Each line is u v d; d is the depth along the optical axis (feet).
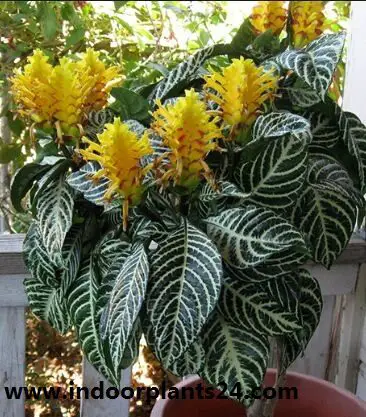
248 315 2.81
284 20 3.60
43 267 3.13
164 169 2.64
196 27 5.35
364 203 3.28
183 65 3.26
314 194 3.16
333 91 4.93
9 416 4.11
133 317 2.51
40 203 3.04
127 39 5.43
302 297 3.18
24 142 5.20
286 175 2.84
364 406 3.66
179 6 5.62
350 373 4.61
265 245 2.63
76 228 3.24
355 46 4.23
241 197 2.79
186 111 2.47
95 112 3.19
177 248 2.66
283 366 3.24
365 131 3.18
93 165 2.94
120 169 2.52
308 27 3.38
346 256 4.17
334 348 4.79
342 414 3.71
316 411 3.78
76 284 3.15
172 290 2.57
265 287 2.92
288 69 2.98
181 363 2.80
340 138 3.24
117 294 2.64
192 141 2.52
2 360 3.99
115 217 3.10
